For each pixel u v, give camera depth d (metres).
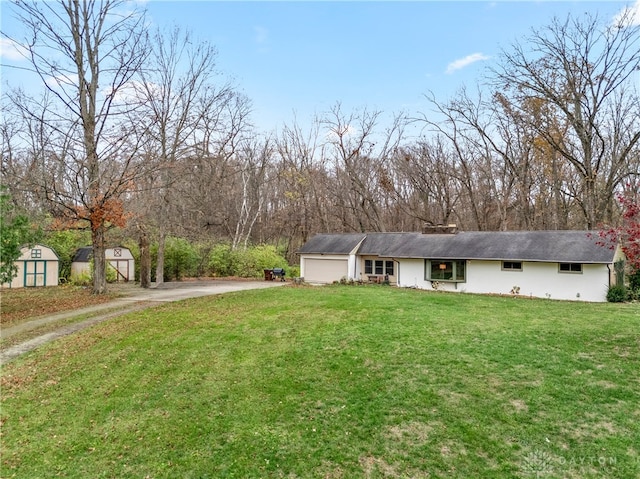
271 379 7.61
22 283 22.94
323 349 9.19
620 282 18.09
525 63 25.20
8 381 7.82
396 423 5.92
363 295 17.19
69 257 26.03
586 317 12.23
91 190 18.33
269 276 28.36
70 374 8.13
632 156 24.95
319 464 5.04
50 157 18.36
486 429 5.66
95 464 5.15
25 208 20.45
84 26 18.92
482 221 33.94
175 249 28.27
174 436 5.75
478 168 32.88
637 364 7.79
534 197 31.20
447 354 8.58
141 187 23.61
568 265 17.45
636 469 4.71
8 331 11.69
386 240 24.53
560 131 25.81
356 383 7.30
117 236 27.41
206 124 28.23
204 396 6.98
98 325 12.26
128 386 7.48
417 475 4.77
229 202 39.25
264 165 40.25
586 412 6.02
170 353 9.26
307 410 6.40
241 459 5.17
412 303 14.77
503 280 19.05
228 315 13.33
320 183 38.12
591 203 24.36
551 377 7.27
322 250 25.73
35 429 6.04
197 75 29.31
